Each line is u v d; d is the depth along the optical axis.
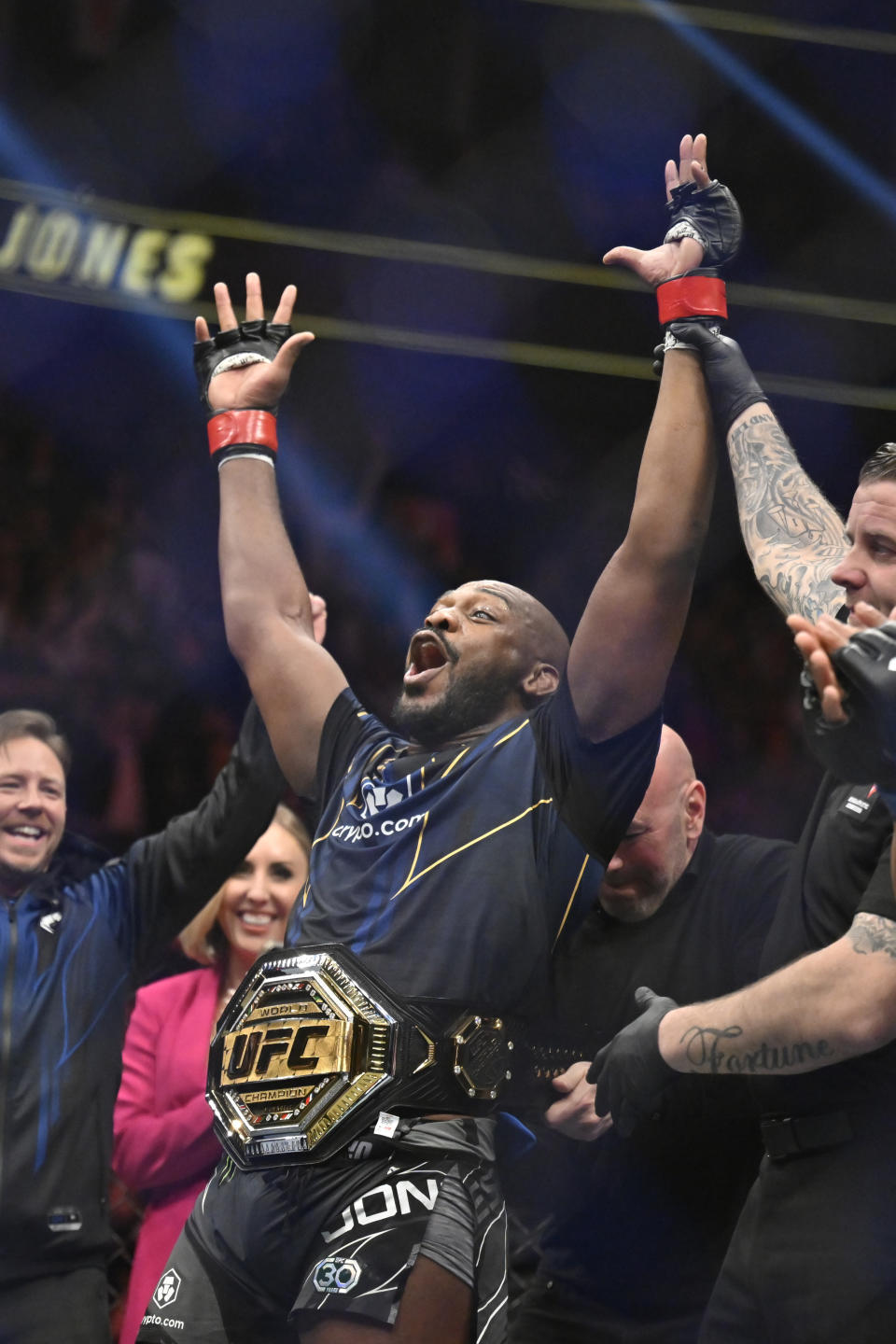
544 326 7.65
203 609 7.89
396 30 7.75
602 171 7.76
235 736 7.10
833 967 1.49
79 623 7.44
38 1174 2.27
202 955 2.84
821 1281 1.53
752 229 7.65
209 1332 1.82
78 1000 2.39
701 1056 1.56
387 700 7.95
